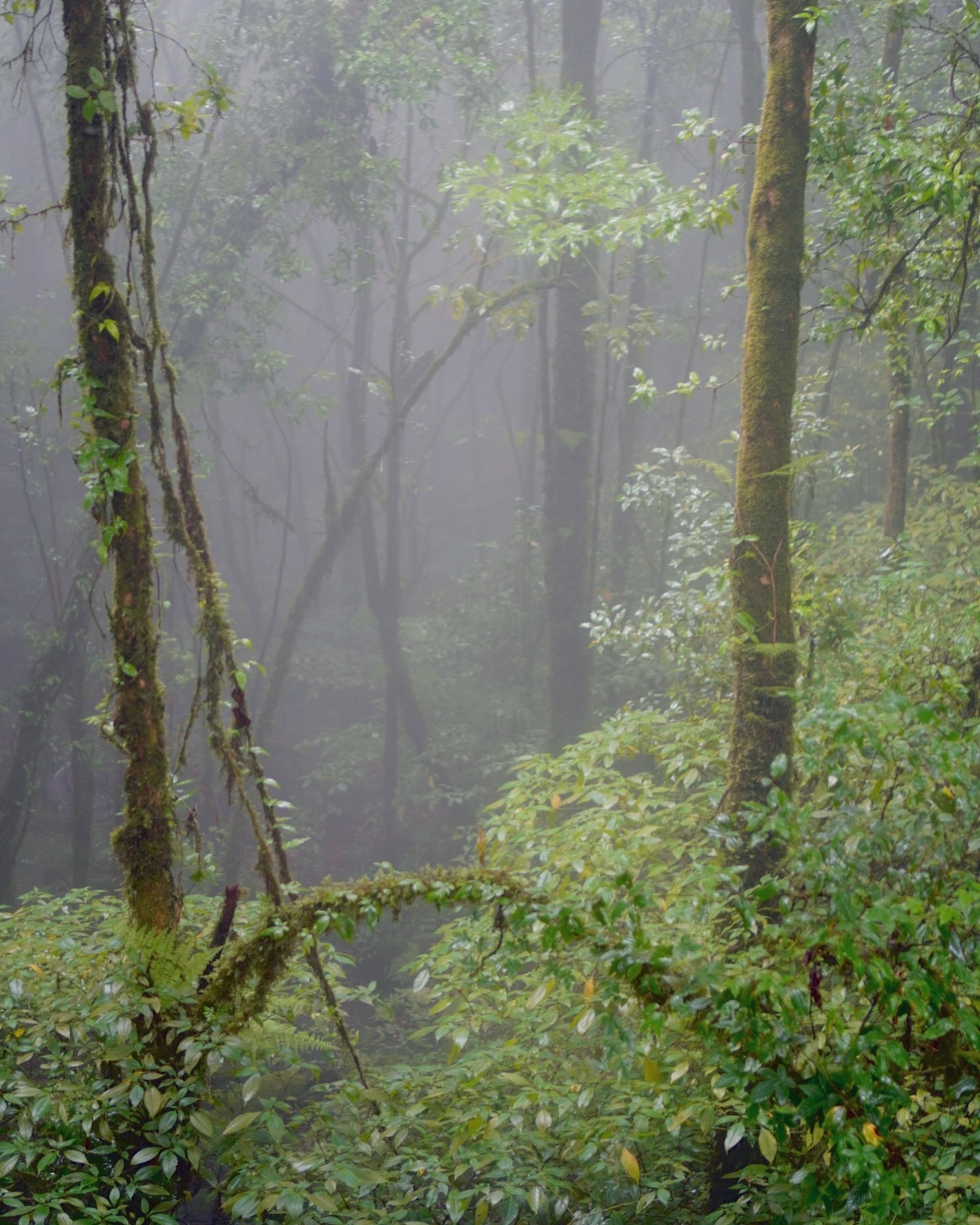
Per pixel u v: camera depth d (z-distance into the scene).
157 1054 4.31
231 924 4.82
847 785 3.85
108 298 4.38
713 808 5.19
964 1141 3.57
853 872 3.48
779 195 5.10
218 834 14.39
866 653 5.98
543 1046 4.74
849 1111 3.15
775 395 5.08
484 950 4.30
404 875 4.22
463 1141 4.17
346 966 12.76
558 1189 4.05
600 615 7.50
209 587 4.82
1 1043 4.40
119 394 4.39
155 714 4.56
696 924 4.05
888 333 7.30
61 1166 4.14
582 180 7.28
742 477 5.14
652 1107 4.21
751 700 4.96
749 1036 3.27
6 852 12.36
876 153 5.83
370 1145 4.27
